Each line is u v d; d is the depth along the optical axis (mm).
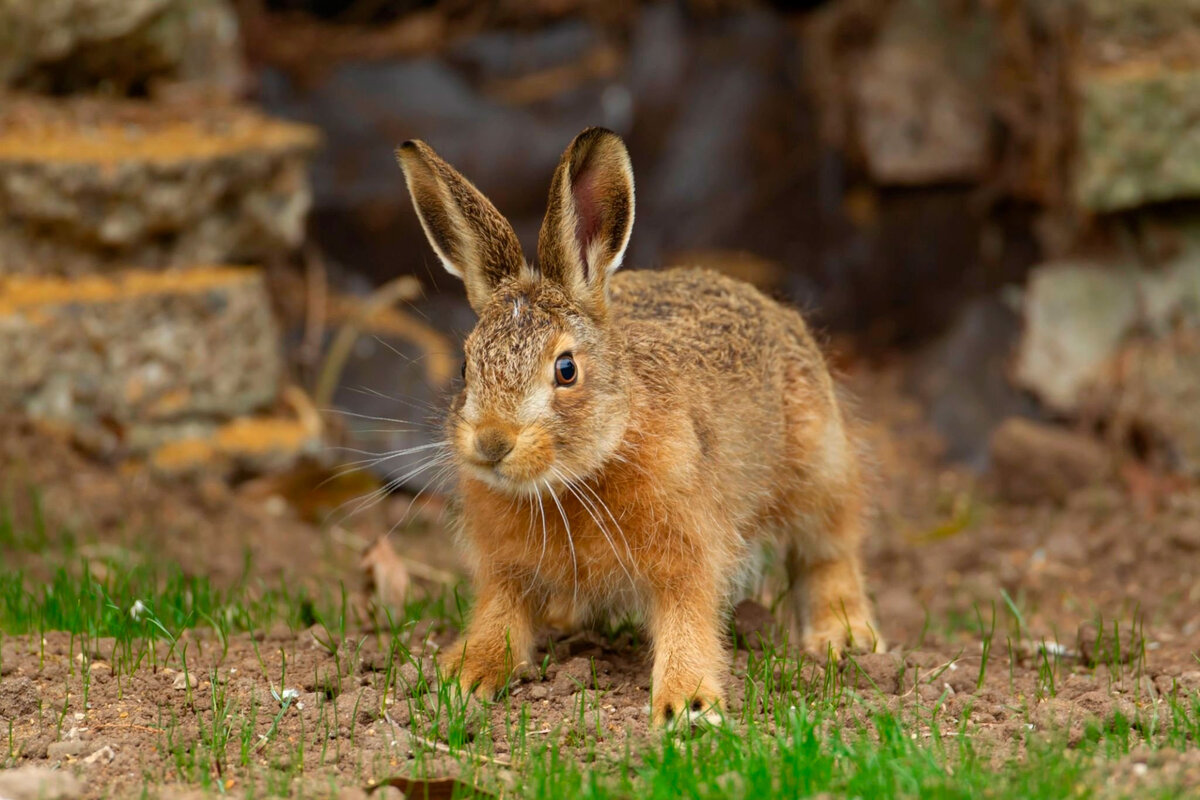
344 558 12234
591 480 7625
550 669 8367
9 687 7672
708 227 18000
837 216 18266
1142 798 6039
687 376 8086
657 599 7945
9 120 13852
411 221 16922
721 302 9070
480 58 18531
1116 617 10578
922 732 7457
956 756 6887
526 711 7441
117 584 9930
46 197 13141
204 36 15367
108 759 7059
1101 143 14070
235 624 9602
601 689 8195
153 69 15156
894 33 17750
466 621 8914
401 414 14508
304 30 18688
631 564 7809
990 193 16828
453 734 7219
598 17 18953
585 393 7418
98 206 13344
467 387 7492
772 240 18078
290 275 16031
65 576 9852
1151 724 7309
